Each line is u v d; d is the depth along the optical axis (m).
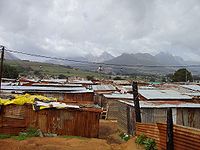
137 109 19.44
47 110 23.16
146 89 41.91
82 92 43.59
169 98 32.09
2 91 35.38
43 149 17.03
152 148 14.53
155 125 15.01
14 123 22.62
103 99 43.75
